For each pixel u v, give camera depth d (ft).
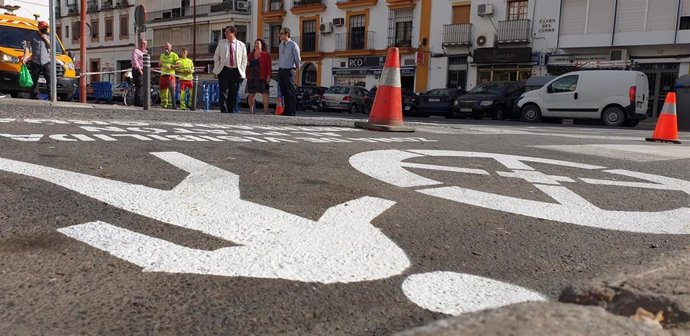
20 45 41.81
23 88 40.50
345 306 6.16
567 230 9.67
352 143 18.84
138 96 48.80
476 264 7.75
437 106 75.92
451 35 97.55
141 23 47.62
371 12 109.40
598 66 82.58
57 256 7.08
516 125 47.29
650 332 4.32
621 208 11.45
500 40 91.86
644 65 81.61
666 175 15.96
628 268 6.03
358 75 112.37
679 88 57.93
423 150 18.15
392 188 11.98
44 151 13.42
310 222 9.04
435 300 6.40
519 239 9.00
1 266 6.70
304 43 122.01
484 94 69.15
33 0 51.83
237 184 11.36
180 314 5.77
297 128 23.58
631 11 80.38
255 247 7.73
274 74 124.06
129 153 13.93
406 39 105.19
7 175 10.75
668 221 10.56
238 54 35.91
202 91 51.93
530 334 4.08
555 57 87.45
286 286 6.56
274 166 13.50
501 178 13.87
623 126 57.11
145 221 8.57
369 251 7.88
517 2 90.89
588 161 17.95
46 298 5.98
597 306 5.03
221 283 6.54
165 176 11.67
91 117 22.72
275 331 5.55
